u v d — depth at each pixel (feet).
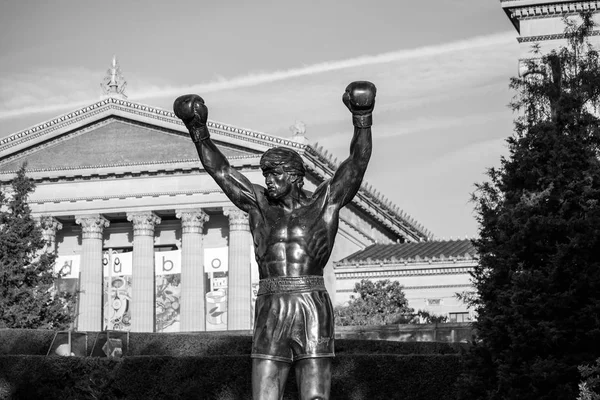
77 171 284.61
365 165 38.01
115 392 126.11
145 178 284.20
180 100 39.40
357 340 139.85
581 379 88.17
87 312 281.54
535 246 99.40
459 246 280.31
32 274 188.96
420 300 260.62
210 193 279.08
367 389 117.91
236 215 277.23
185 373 123.44
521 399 92.94
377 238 325.01
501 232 102.12
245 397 120.88
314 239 37.83
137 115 284.00
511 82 115.03
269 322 36.96
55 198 287.48
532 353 95.30
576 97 105.40
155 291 287.07
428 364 116.47
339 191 38.17
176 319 284.20
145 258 281.54
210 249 287.89
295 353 36.96
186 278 277.23
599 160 101.55
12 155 293.84
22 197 194.80
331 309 37.58
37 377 126.62
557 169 99.91
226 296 282.97
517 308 94.63
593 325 92.17
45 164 291.99
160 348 144.87
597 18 187.11
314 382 36.55
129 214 284.00
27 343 146.92
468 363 102.27
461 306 256.93
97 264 285.23
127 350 144.15
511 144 109.29
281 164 38.47
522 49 187.73
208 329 282.15
